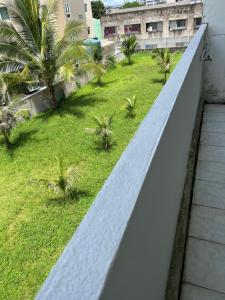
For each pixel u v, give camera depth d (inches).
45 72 429.1
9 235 212.1
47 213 229.9
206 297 71.2
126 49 738.8
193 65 107.7
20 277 176.4
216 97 186.5
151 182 42.4
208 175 116.0
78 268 25.1
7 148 347.6
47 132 382.9
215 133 146.4
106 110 438.6
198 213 97.6
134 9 951.0
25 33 404.2
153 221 47.8
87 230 29.1
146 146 45.1
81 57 428.8
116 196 33.8
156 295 56.3
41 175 289.1
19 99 409.4
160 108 60.1
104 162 296.5
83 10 983.6
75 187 245.1
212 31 170.1
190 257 81.8
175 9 893.8
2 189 271.7
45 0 542.3
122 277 29.4
